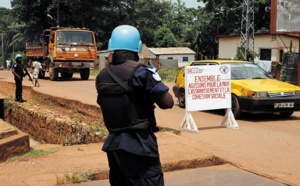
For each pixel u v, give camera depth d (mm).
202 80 8805
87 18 48531
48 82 23719
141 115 3176
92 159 6234
